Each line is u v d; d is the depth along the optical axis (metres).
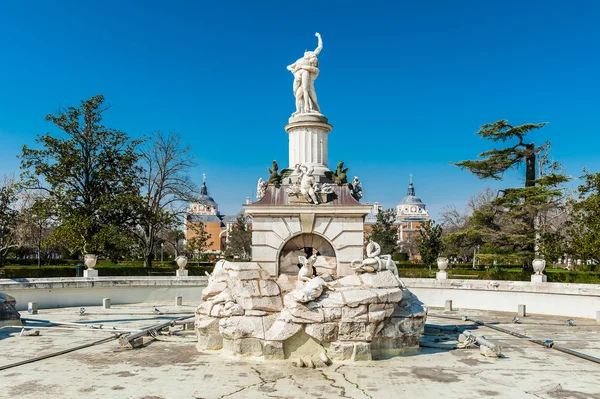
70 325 18.44
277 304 13.50
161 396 10.17
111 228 35.81
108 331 17.47
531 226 34.19
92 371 12.08
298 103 18.52
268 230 16.70
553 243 31.42
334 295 12.91
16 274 30.66
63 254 59.00
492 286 27.02
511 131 35.28
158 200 42.53
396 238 69.50
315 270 16.41
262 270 14.11
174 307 26.84
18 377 11.57
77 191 37.94
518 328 19.89
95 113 38.62
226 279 14.27
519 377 11.80
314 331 12.48
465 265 45.50
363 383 11.08
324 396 10.20
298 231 16.62
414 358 13.45
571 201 31.55
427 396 10.26
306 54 18.47
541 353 14.59
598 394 10.58
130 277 29.86
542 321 22.22
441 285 28.73
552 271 32.56
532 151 35.22
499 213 36.00
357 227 16.58
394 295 13.10
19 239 46.44
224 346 13.50
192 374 11.73
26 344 15.32
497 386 11.03
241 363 12.64
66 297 27.36
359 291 12.94
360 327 12.78
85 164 38.19
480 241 35.12
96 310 25.22
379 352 13.49
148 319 21.55
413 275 34.09
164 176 42.62
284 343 12.81
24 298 25.78
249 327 13.02
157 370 12.12
